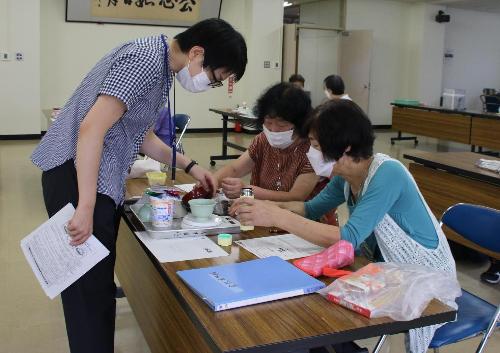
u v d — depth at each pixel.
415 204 1.56
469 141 7.40
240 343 0.98
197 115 9.41
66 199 1.45
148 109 1.52
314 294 1.21
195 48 1.48
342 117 1.45
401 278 1.22
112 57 1.46
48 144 1.51
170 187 2.21
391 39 11.10
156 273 1.88
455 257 3.55
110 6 8.19
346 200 1.74
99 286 1.49
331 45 10.29
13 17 7.58
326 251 1.38
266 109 2.04
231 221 1.70
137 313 2.22
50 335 2.48
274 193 2.10
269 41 9.39
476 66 12.27
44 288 1.42
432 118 8.05
